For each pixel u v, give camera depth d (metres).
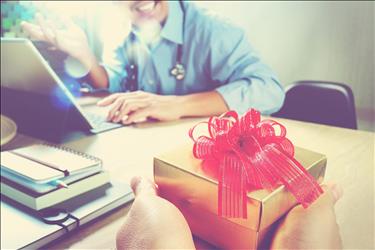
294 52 1.22
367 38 1.08
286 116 1.03
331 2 1.11
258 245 0.30
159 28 1.28
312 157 0.35
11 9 1.20
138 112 0.81
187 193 0.33
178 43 1.25
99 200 0.43
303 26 1.18
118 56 1.38
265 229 0.30
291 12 1.20
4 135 0.67
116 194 0.45
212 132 0.35
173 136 0.71
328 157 0.59
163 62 1.29
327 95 0.95
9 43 0.66
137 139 0.70
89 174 0.46
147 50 1.31
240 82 1.04
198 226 0.33
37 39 1.06
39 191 0.42
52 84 0.67
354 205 0.43
